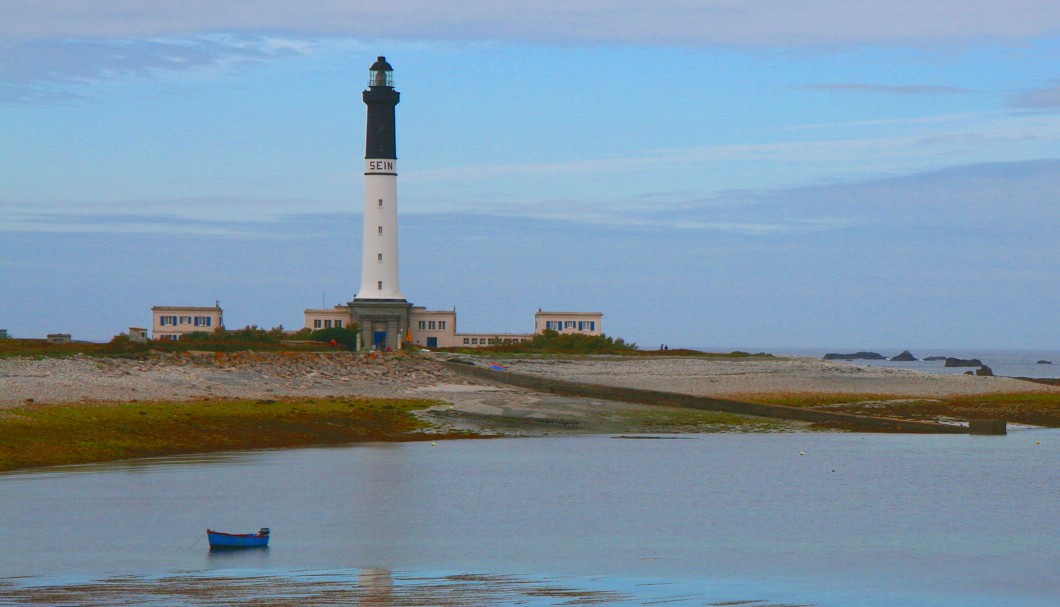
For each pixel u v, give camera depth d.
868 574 55.69
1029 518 71.38
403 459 97.12
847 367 194.00
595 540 63.25
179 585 50.56
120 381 125.62
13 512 68.19
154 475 83.81
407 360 170.12
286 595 49.03
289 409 118.50
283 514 69.94
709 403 136.75
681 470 92.94
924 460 101.12
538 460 98.00
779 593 51.66
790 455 104.00
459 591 50.56
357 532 64.75
